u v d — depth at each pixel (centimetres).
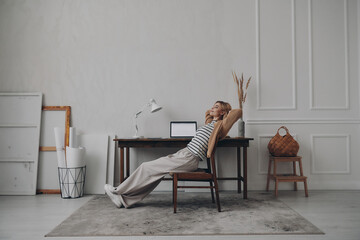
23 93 368
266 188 360
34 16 375
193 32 374
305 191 328
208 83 371
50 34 375
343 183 366
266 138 369
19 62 374
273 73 371
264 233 208
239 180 353
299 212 264
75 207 288
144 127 370
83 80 373
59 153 339
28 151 359
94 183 356
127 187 274
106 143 364
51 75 373
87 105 372
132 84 373
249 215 253
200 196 334
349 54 372
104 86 373
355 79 371
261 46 373
